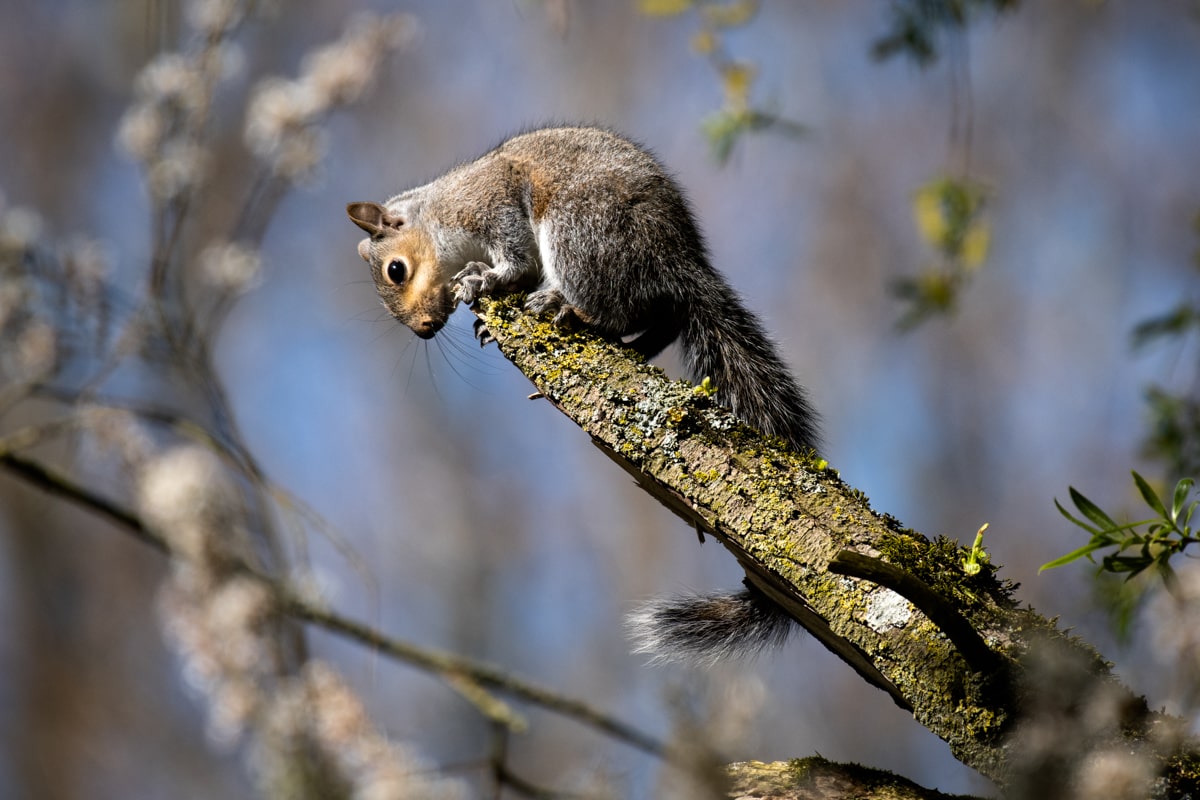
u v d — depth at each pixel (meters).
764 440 7.05
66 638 26.95
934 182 11.20
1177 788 5.34
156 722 25.97
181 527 5.01
